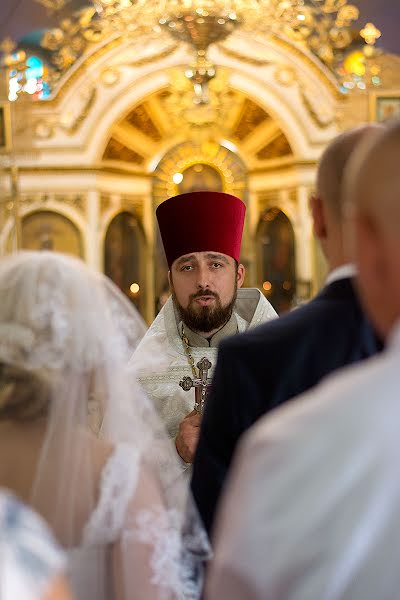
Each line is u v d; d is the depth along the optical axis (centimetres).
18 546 83
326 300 194
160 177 1638
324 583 104
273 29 1511
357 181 115
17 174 1424
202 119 1600
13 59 1403
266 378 193
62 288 180
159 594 173
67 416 173
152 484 181
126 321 198
